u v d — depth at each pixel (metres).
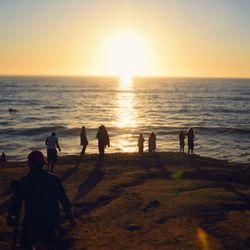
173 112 99.00
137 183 16.69
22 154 43.19
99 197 14.12
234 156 42.06
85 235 10.35
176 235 10.40
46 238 6.09
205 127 64.00
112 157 24.47
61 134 58.06
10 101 129.75
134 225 11.02
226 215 12.08
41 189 6.14
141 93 196.62
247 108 111.00
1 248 9.20
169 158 24.44
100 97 160.50
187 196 14.11
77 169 19.77
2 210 12.55
